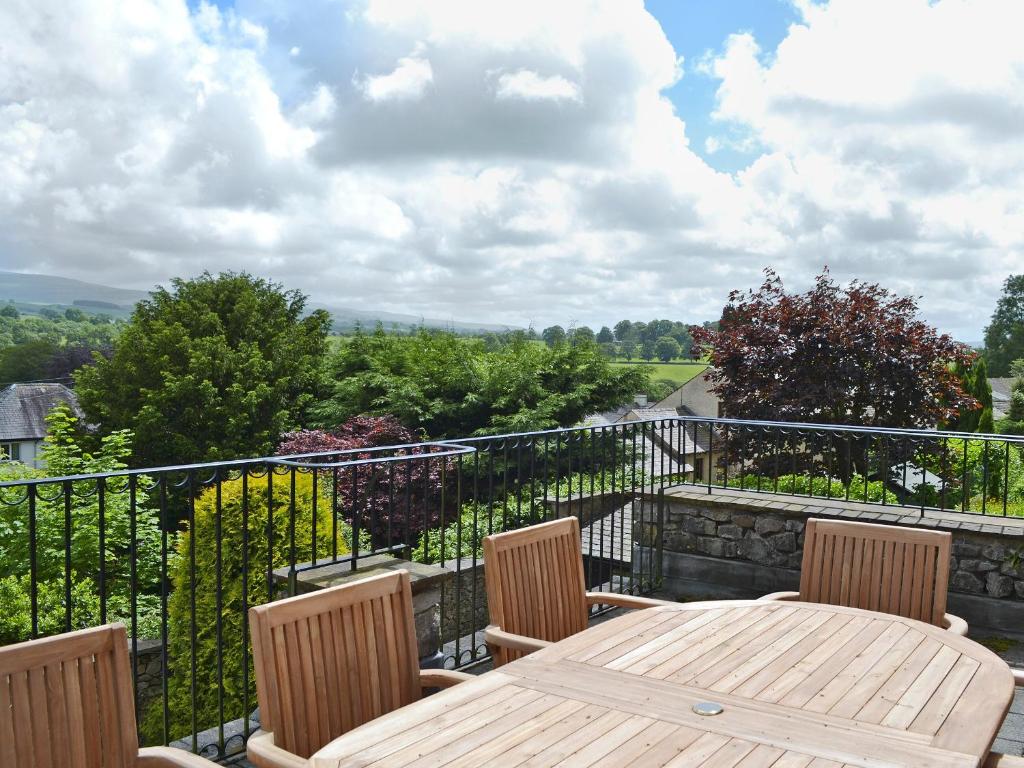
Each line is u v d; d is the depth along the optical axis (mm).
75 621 11398
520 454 4523
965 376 15703
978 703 1878
